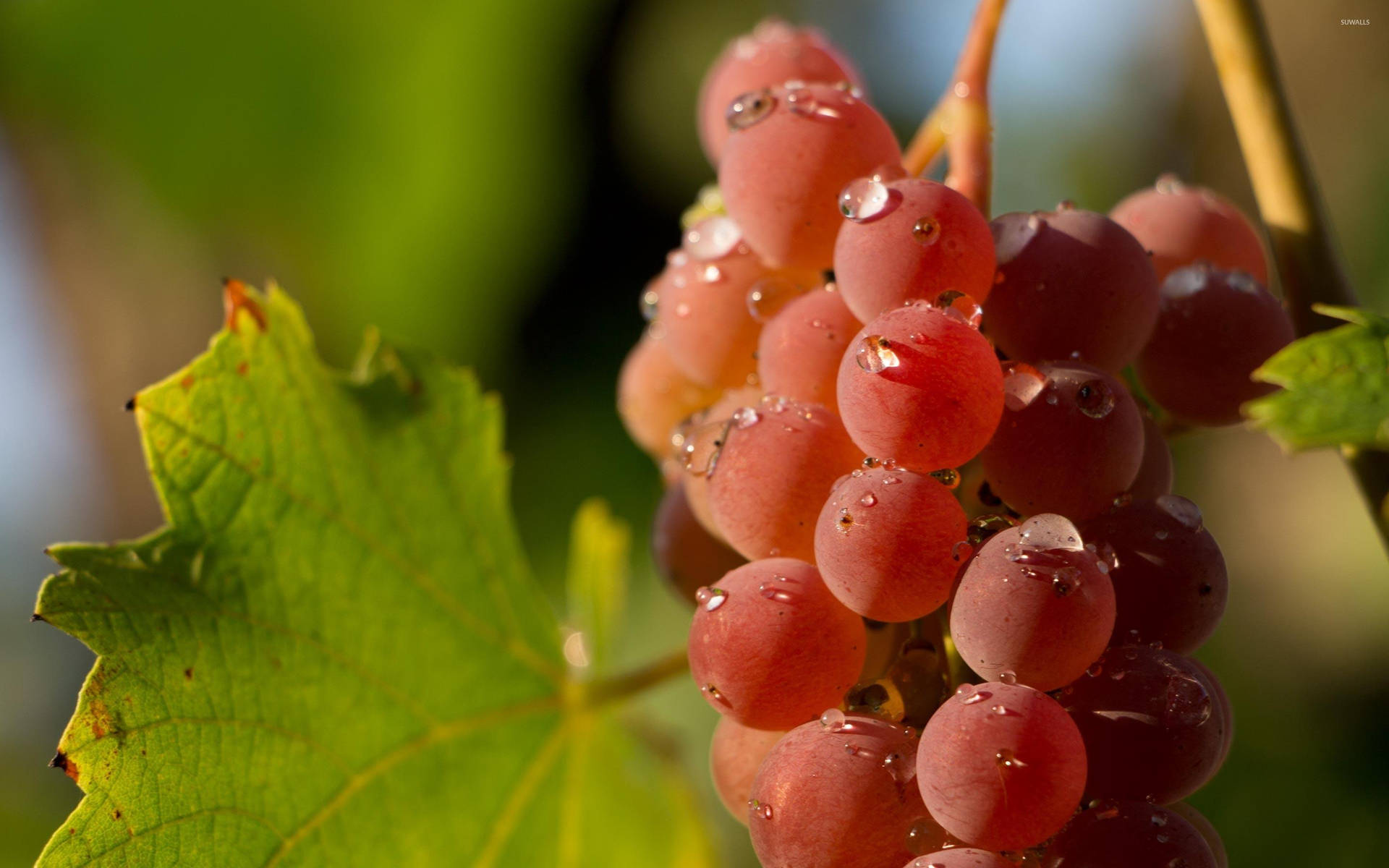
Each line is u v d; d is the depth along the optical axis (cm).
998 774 39
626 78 90
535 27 87
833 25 90
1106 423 40
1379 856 60
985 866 39
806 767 40
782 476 41
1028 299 41
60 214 96
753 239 43
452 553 47
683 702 75
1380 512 42
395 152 88
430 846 46
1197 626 41
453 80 87
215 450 45
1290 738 65
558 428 86
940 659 41
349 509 46
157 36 85
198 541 44
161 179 89
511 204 90
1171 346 43
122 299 99
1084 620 39
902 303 41
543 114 89
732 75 47
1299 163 44
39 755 95
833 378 42
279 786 44
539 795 48
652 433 47
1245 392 43
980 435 40
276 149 88
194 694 44
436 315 90
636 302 89
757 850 40
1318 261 43
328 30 85
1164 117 83
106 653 43
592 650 56
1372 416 39
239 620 44
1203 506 75
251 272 93
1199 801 62
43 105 88
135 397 44
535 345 89
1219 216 44
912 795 40
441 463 48
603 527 56
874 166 42
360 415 47
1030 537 40
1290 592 72
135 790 43
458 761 47
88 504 109
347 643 46
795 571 41
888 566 40
